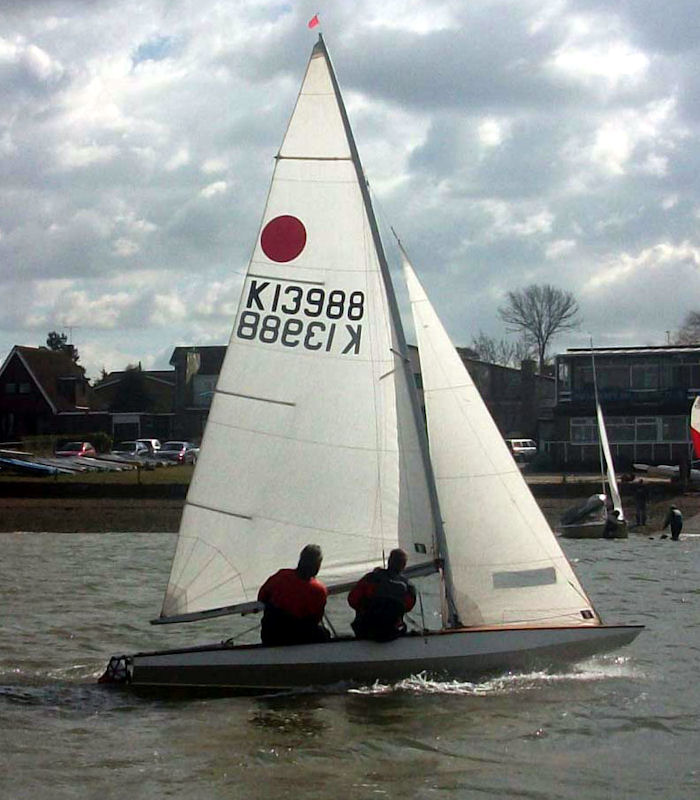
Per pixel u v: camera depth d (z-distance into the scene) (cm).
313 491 1273
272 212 1291
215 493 1272
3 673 1349
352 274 1286
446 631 1226
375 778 949
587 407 5919
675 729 1092
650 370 5925
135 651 1509
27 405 7412
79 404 7656
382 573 1209
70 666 1400
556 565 1284
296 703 1166
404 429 1277
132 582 2342
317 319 1285
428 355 1310
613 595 2103
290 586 1198
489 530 1278
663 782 943
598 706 1166
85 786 933
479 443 1288
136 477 5047
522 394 7494
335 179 1286
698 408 4622
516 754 1013
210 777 952
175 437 7575
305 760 994
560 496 4478
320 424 1278
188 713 1140
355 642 1202
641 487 4078
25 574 2497
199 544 1268
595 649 1276
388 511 1270
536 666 1255
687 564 2784
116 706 1173
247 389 1282
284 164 1289
